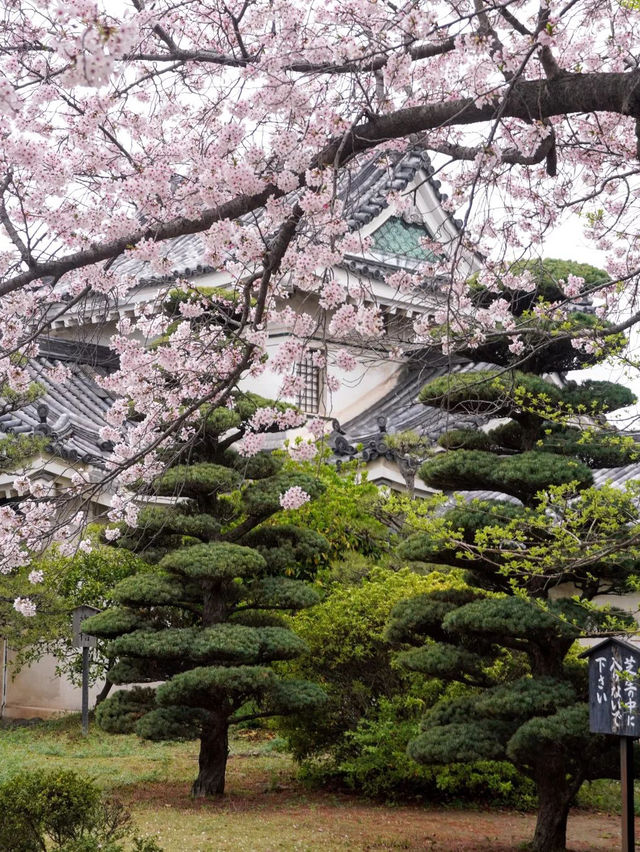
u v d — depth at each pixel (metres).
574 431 9.60
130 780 11.90
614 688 7.98
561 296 9.33
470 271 10.15
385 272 15.77
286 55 5.79
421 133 6.30
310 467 15.32
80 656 16.41
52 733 15.48
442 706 9.51
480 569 9.52
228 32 6.54
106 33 3.74
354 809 11.02
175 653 10.51
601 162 7.26
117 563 15.55
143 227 5.86
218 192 5.68
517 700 8.77
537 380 9.20
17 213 6.17
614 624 7.44
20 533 7.14
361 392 19.42
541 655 9.36
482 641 9.76
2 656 18.00
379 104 5.80
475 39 5.45
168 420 7.76
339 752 12.12
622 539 7.69
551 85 5.23
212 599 11.37
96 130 6.23
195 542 12.09
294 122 6.04
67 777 7.05
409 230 18.09
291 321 6.80
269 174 5.75
